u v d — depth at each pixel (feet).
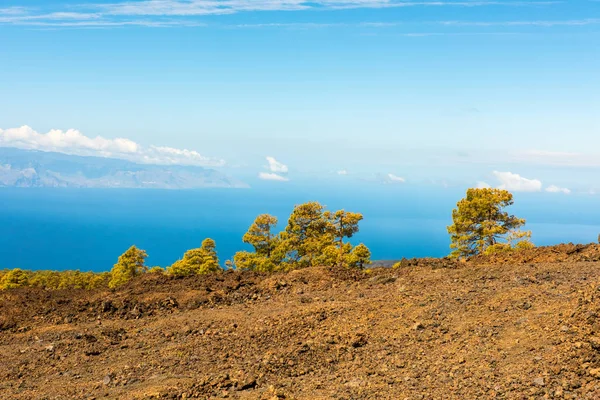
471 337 37.81
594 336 32.45
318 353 39.55
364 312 47.88
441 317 43.16
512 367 31.65
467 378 31.48
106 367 41.57
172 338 47.96
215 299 61.00
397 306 48.32
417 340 39.50
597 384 27.91
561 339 33.32
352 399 30.66
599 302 36.40
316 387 33.42
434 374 33.04
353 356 38.68
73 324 55.01
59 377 39.93
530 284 48.78
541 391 28.22
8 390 37.37
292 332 44.86
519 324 38.09
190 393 33.55
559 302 40.68
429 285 55.01
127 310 58.49
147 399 32.78
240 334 46.21
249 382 34.91
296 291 62.23
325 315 48.26
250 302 60.13
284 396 31.86
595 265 53.78
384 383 32.71
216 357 41.55
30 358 44.52
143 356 43.47
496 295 46.14
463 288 50.85
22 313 57.88
